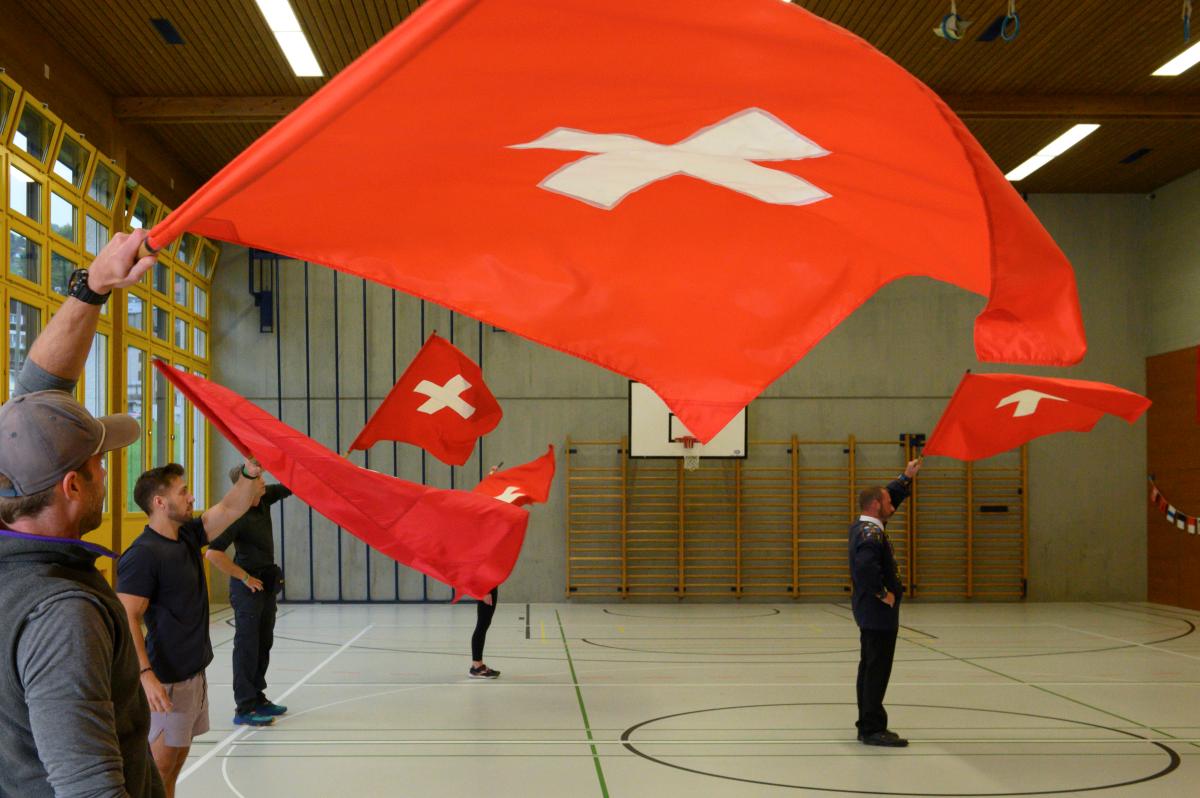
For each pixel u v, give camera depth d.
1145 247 15.81
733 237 1.72
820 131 1.44
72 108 10.85
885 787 5.24
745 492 15.26
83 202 10.84
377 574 14.98
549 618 13.16
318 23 10.20
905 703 7.52
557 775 5.48
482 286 1.75
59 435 1.63
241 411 2.55
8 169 8.90
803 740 6.31
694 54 1.34
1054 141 13.58
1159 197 15.56
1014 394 3.98
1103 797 5.07
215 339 15.28
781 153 1.50
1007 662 9.51
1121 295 15.77
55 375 1.71
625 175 1.59
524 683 8.35
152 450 12.74
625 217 1.69
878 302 15.56
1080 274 15.80
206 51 10.81
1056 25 10.46
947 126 1.33
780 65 1.34
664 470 15.23
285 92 12.00
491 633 11.62
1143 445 15.60
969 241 1.54
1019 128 13.09
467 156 1.54
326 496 2.51
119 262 1.58
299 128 1.34
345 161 1.52
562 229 1.70
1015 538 15.41
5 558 1.60
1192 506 14.44
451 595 14.98
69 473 1.66
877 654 6.20
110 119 11.84
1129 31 10.62
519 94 1.41
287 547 14.97
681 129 1.48
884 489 6.35
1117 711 7.24
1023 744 6.20
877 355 15.52
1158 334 15.47
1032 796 5.08
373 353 15.33
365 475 2.47
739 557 15.06
